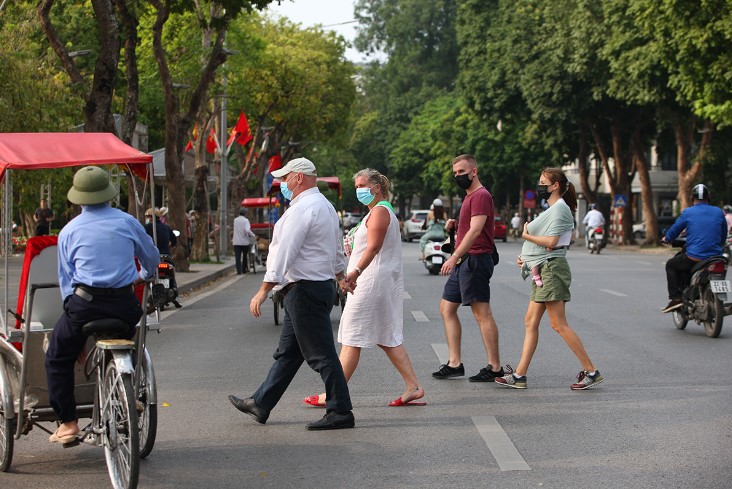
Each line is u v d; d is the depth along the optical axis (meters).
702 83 54.38
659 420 12.79
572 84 77.69
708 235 21.67
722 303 20.95
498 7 89.56
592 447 11.30
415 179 143.88
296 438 11.97
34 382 10.71
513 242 100.88
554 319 15.16
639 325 23.67
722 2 50.03
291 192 12.49
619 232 88.81
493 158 116.06
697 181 81.50
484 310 15.80
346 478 10.07
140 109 59.16
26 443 12.05
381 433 12.18
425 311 27.44
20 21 40.34
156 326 11.18
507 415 13.20
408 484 9.80
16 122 37.16
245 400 12.93
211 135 71.69
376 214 13.38
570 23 71.44
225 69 58.56
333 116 94.50
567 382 15.75
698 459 10.67
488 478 9.99
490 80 85.38
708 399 14.21
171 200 44.84
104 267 9.89
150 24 54.56
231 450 11.38
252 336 22.50
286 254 12.05
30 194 33.81
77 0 50.97
